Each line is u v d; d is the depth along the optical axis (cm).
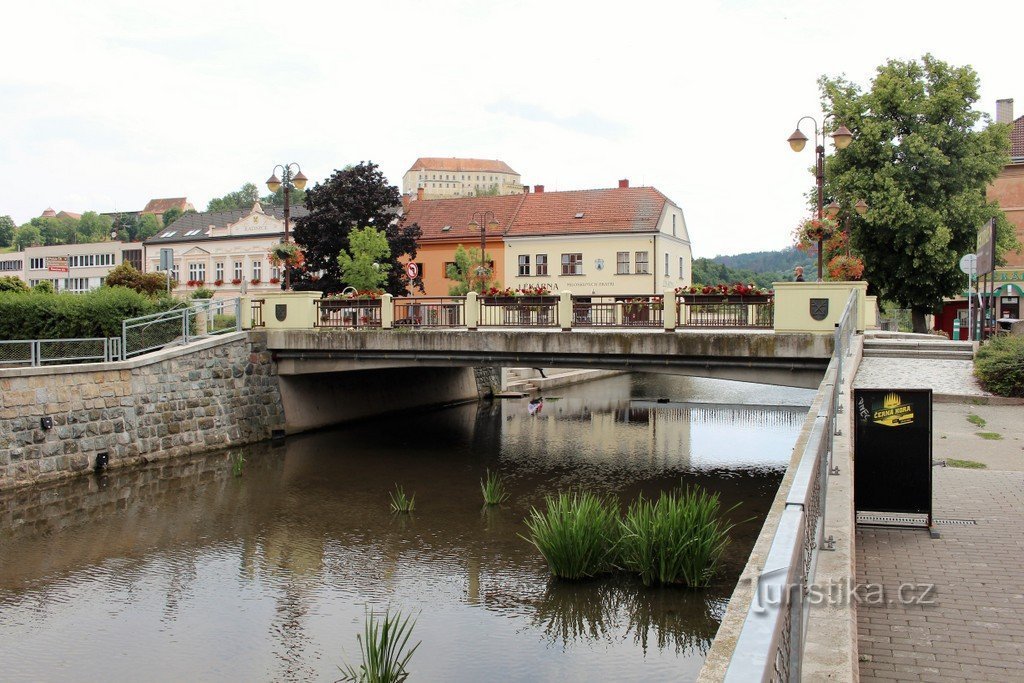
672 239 4919
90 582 1195
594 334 1895
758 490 1708
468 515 1537
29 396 1755
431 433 2539
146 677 891
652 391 3988
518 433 2548
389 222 4112
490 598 1103
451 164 16738
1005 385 1435
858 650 505
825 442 550
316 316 2367
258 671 904
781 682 231
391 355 2231
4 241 12725
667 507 1212
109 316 2342
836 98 3222
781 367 1748
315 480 1844
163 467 1973
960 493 884
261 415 2380
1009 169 4034
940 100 3042
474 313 2108
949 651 505
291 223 5128
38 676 893
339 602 1108
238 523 1498
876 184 3081
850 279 2016
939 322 3856
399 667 898
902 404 768
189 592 1152
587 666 895
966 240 3086
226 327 2553
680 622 1002
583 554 1155
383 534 1419
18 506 1606
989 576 636
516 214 4947
